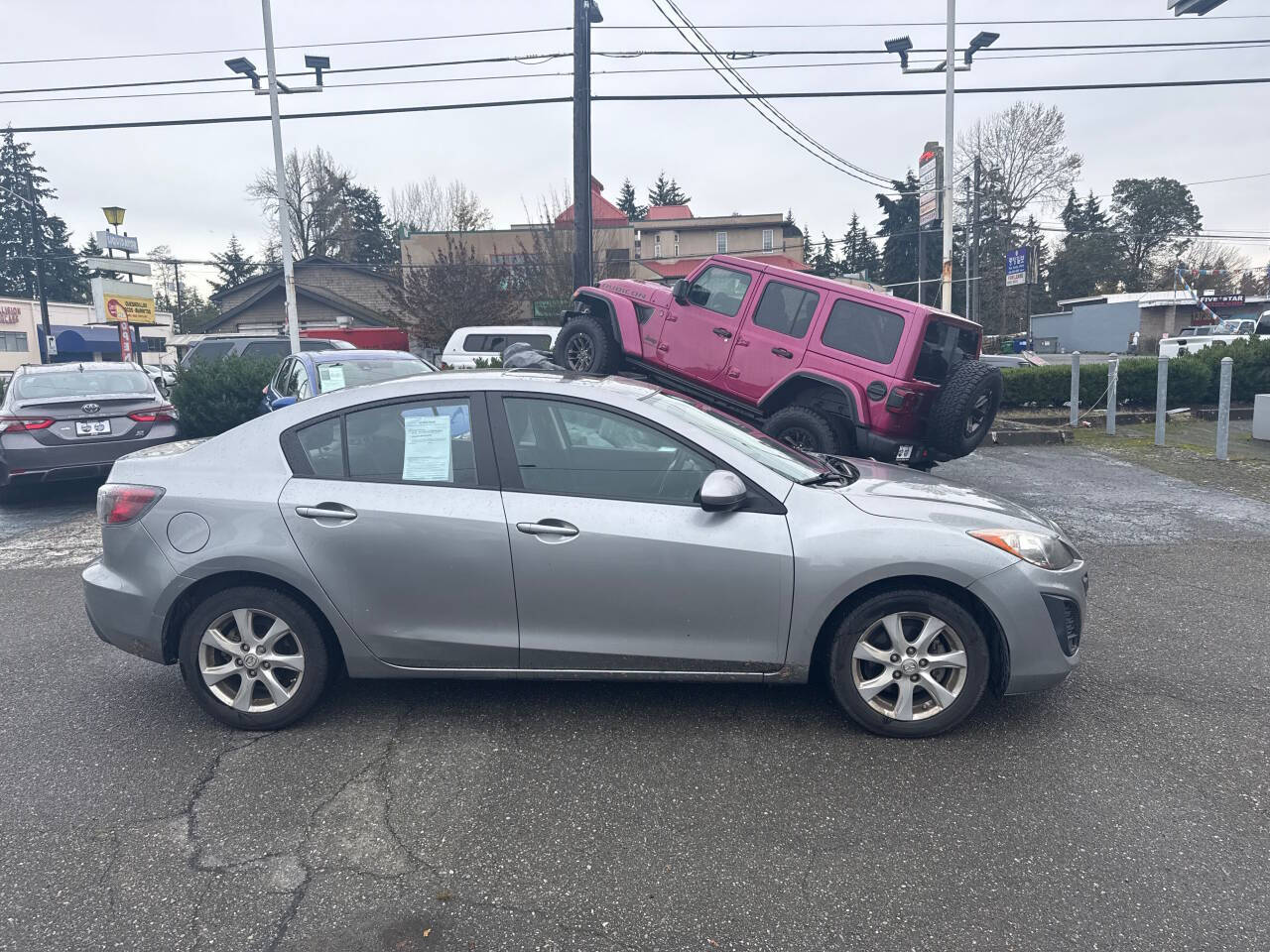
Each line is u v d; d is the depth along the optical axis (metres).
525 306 32.88
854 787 3.48
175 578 3.92
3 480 9.65
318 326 35.72
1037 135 53.78
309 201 60.91
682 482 3.88
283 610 3.92
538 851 3.07
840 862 3.00
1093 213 77.25
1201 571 6.64
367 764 3.71
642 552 3.76
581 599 3.81
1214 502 8.98
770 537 3.76
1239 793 3.41
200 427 14.23
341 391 4.19
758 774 3.59
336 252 61.44
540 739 3.92
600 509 3.82
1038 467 10.95
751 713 4.15
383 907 2.78
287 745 3.90
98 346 46.09
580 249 13.90
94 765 3.74
